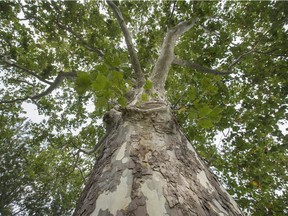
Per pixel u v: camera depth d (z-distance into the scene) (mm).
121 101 1329
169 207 1106
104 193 1270
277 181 5805
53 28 6141
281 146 5527
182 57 6523
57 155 8484
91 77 1308
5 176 7602
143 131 1842
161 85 3443
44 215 8133
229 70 5336
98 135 7570
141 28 7598
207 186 1474
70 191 8891
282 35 5668
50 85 5855
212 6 6074
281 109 5973
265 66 6230
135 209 1091
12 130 8875
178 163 1547
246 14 6281
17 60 5969
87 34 6629
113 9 4316
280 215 4965
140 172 1345
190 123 6004
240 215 1408
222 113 5938
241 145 6004
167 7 6199
